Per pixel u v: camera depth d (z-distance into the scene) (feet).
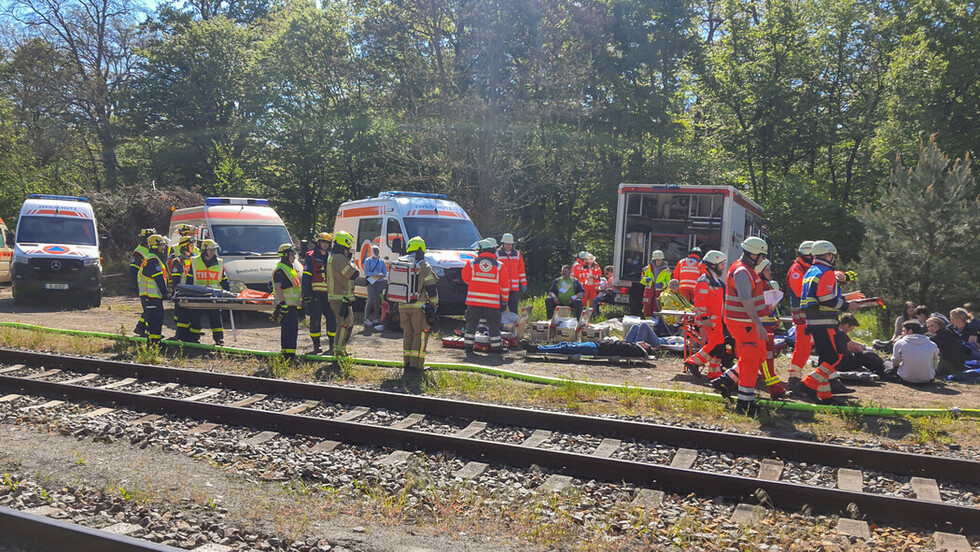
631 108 104.42
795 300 31.07
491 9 88.74
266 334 47.80
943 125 89.66
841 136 111.86
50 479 18.12
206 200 59.36
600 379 32.91
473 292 40.32
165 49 128.88
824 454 21.07
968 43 90.38
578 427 24.17
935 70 89.61
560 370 35.29
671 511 17.34
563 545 15.20
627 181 105.70
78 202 66.49
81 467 19.17
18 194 126.52
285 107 126.93
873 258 52.85
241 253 56.54
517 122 90.07
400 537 15.37
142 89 129.18
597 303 60.39
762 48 111.65
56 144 132.57
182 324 41.04
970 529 16.28
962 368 35.94
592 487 18.99
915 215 51.34
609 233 111.14
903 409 27.17
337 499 17.60
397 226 53.31
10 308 58.54
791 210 105.91
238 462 20.52
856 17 112.47
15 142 129.08
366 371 33.53
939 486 19.54
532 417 24.80
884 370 34.83
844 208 106.63
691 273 42.32
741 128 112.78
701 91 116.78
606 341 38.32
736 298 26.84
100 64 131.85
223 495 17.53
